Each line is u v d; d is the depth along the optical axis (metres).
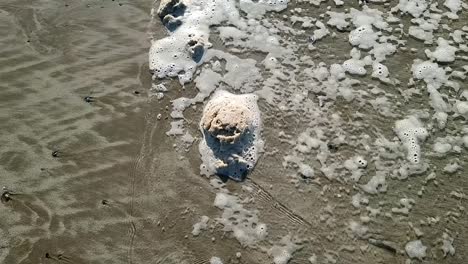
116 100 4.00
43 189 3.59
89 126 3.87
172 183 3.58
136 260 3.26
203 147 3.70
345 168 3.57
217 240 3.32
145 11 4.55
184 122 3.86
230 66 4.12
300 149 3.65
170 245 3.32
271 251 3.25
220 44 4.27
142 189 3.56
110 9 4.58
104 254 3.29
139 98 4.00
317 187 3.50
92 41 4.36
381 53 4.14
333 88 3.96
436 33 4.25
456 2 4.43
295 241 3.28
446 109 3.83
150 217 3.44
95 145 3.78
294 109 3.85
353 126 3.76
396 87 3.95
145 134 3.82
